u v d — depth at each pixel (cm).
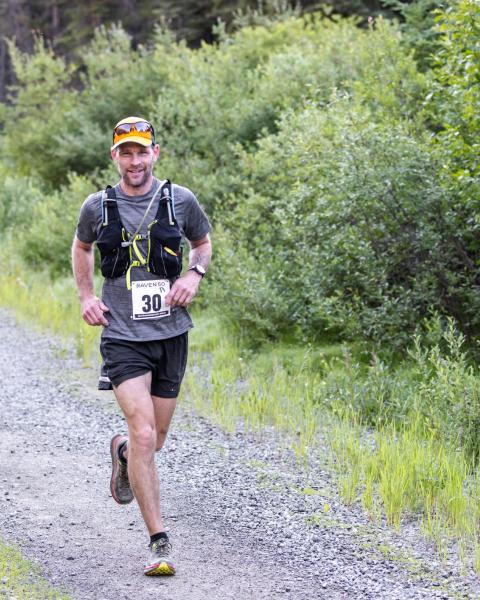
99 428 1592
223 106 3195
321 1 5012
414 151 1838
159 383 1002
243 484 1257
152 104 3322
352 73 2902
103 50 4622
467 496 1140
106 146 4178
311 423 1493
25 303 2880
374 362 1752
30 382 1978
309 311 2036
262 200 2388
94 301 986
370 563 983
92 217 984
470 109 1653
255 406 1608
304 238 2000
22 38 8719
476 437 1344
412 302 1822
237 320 2191
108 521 1117
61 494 1222
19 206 4272
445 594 905
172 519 1121
